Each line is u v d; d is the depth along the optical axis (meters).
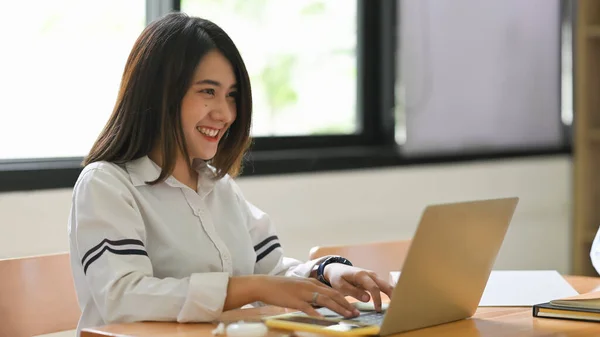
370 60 3.81
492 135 4.08
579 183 4.21
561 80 4.40
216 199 2.04
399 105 3.74
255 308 1.78
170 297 1.61
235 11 3.33
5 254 2.57
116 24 2.98
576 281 2.10
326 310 1.68
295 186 3.33
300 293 1.60
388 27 3.76
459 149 3.94
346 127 3.77
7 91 2.74
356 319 1.57
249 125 1.98
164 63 1.84
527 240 4.27
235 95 1.96
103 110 2.96
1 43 2.72
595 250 2.16
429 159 3.80
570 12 4.40
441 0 3.83
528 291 1.90
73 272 1.83
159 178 1.86
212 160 2.02
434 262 1.46
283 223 3.29
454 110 3.90
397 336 1.47
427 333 1.50
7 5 2.73
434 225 1.41
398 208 3.70
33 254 2.64
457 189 3.92
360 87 3.79
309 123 3.63
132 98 1.88
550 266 4.39
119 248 1.72
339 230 3.49
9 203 2.58
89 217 1.74
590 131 4.19
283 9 3.50
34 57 2.79
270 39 3.46
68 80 2.87
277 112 3.51
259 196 3.21
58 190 2.70
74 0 2.88
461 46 3.92
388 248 2.42
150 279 1.67
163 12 3.09
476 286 1.62
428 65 3.80
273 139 3.47
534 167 4.27
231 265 1.95
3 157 2.73
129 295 1.64
